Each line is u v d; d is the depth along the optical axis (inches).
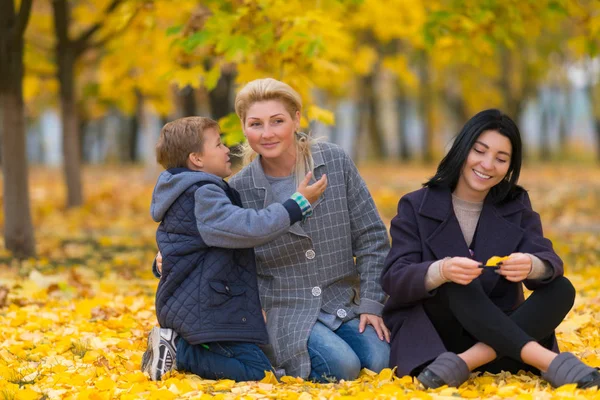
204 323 217.0
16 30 471.5
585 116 2923.2
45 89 765.3
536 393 187.9
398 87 1877.5
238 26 357.4
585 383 191.2
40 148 2576.3
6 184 483.2
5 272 427.2
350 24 633.0
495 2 411.2
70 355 261.3
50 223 663.8
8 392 210.2
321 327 230.7
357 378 223.8
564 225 669.3
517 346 201.3
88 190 961.5
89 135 2335.1
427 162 2010.3
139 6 455.5
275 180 238.5
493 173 219.3
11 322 307.1
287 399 198.7
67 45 660.1
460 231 225.1
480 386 206.1
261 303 239.0
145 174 1130.7
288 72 362.9
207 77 358.3
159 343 225.0
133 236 606.9
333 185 238.4
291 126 229.1
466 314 205.6
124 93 730.8
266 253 236.1
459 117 1813.5
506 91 1582.2
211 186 221.1
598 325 287.9
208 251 222.1
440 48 456.8
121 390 214.4
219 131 238.1
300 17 349.7
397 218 230.1
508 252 222.5
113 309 335.3
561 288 210.4
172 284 221.8
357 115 1913.1
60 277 411.2
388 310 230.5
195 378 224.8
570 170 1464.1
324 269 237.6
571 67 1576.0
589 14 442.9
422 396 189.5
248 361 221.1
